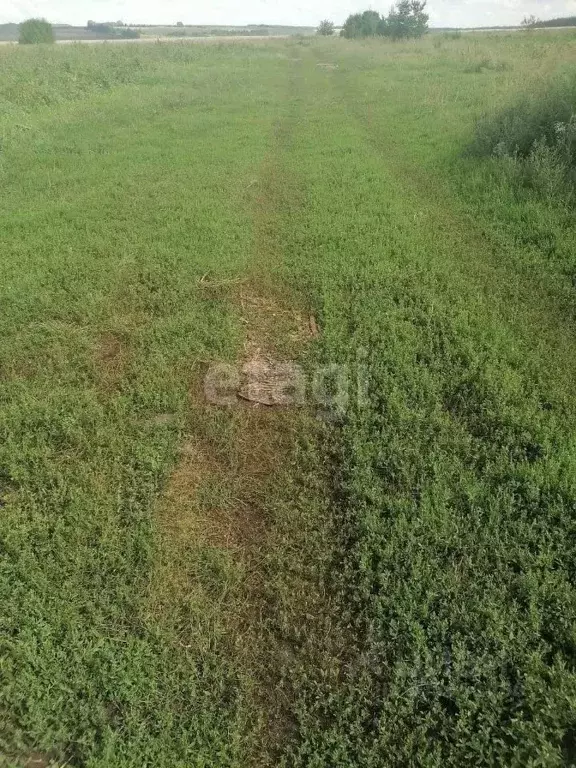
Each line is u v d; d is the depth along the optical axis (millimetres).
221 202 9578
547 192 8469
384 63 25812
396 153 12102
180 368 5707
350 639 3445
